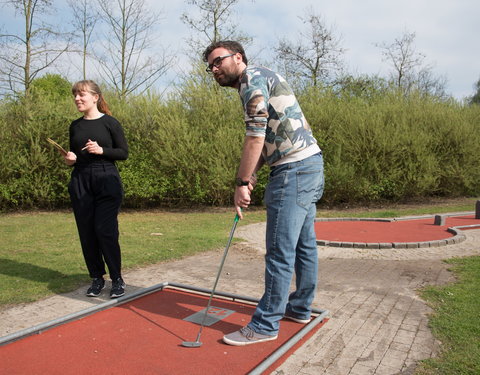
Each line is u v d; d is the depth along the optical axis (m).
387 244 6.16
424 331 3.03
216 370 2.41
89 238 3.71
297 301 3.09
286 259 2.74
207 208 11.92
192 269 4.90
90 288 3.86
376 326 3.12
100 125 3.70
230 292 3.99
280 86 2.67
